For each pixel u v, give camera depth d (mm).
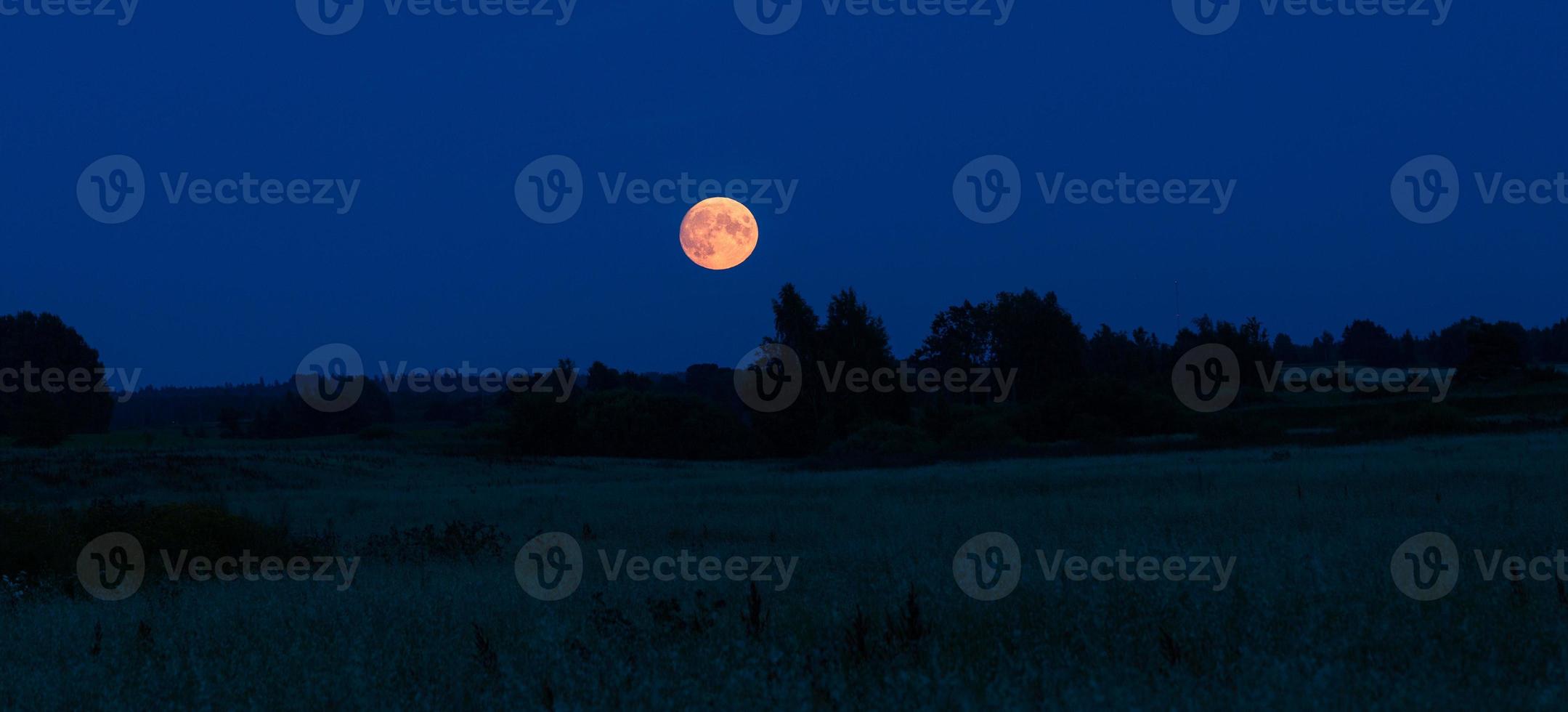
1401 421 56000
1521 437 42375
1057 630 7676
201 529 16578
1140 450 53031
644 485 39344
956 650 7074
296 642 8375
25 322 104625
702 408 86312
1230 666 6250
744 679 6383
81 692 7438
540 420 83500
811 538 17359
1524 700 5641
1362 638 6926
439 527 22547
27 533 15523
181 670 7773
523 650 7887
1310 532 13148
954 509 21234
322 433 126125
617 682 6617
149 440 81125
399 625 9008
